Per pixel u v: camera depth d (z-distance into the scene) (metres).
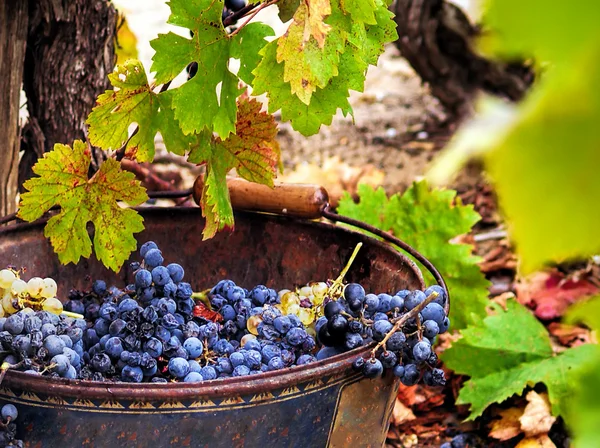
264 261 1.27
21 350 0.96
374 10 1.03
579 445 0.25
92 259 1.24
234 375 1.02
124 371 0.98
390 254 1.18
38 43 1.35
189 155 1.13
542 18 0.16
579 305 0.28
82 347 1.03
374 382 1.04
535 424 1.37
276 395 0.96
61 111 1.37
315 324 1.10
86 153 1.12
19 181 1.41
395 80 2.75
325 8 0.97
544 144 0.17
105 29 1.36
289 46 0.98
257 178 1.17
